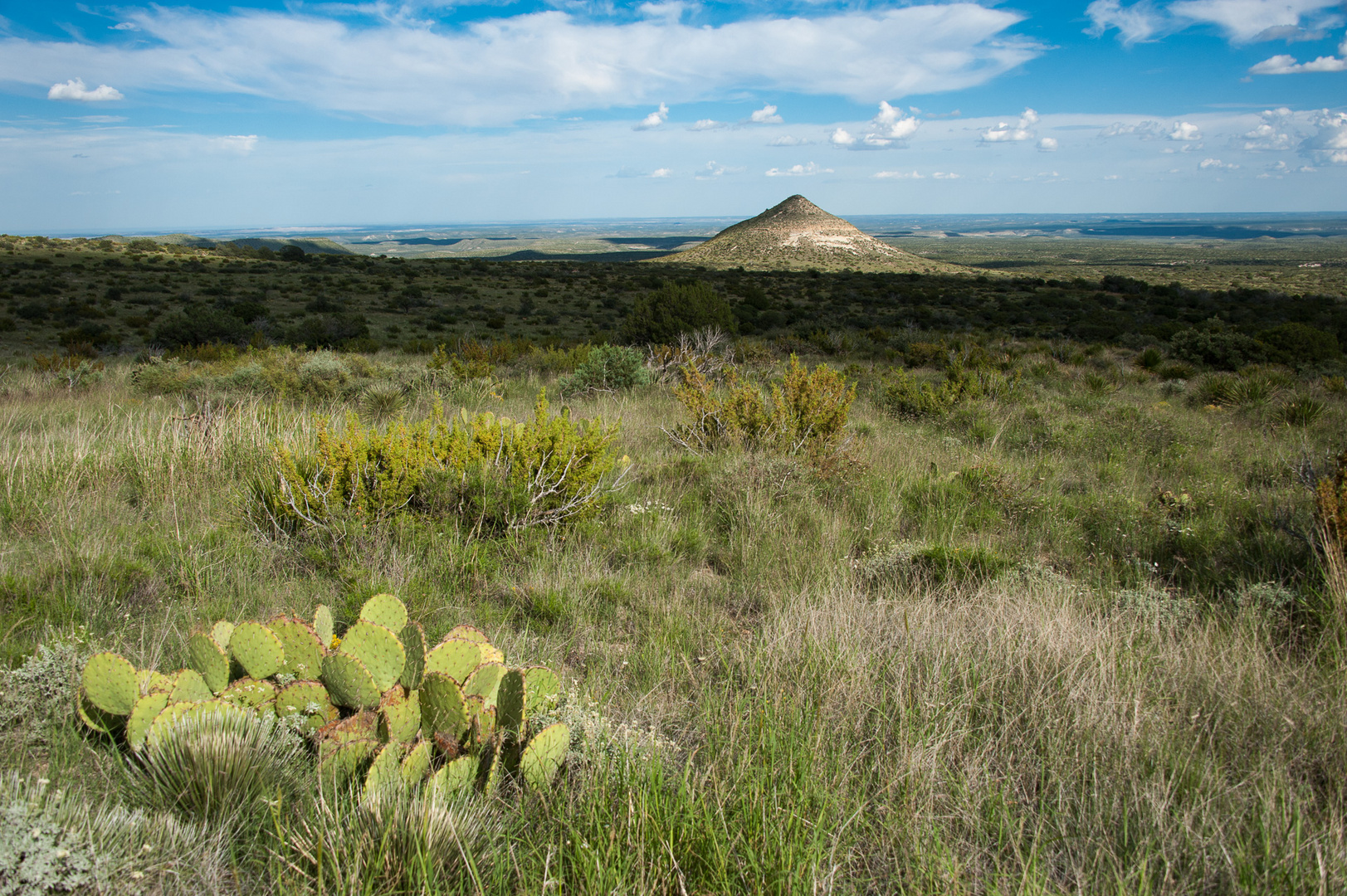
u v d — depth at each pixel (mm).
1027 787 2189
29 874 1483
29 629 2891
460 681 2398
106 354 21703
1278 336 20000
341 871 1662
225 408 7004
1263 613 3395
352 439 4488
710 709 2537
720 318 18734
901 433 8570
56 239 75062
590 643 3244
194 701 2221
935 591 3887
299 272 61094
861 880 1821
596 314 43219
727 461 6035
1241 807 2016
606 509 5039
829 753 2260
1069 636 2941
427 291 50625
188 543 3918
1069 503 5715
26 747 2104
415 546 4059
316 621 2766
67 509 4340
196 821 1840
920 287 69188
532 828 1957
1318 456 6883
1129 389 15023
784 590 3855
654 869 1726
